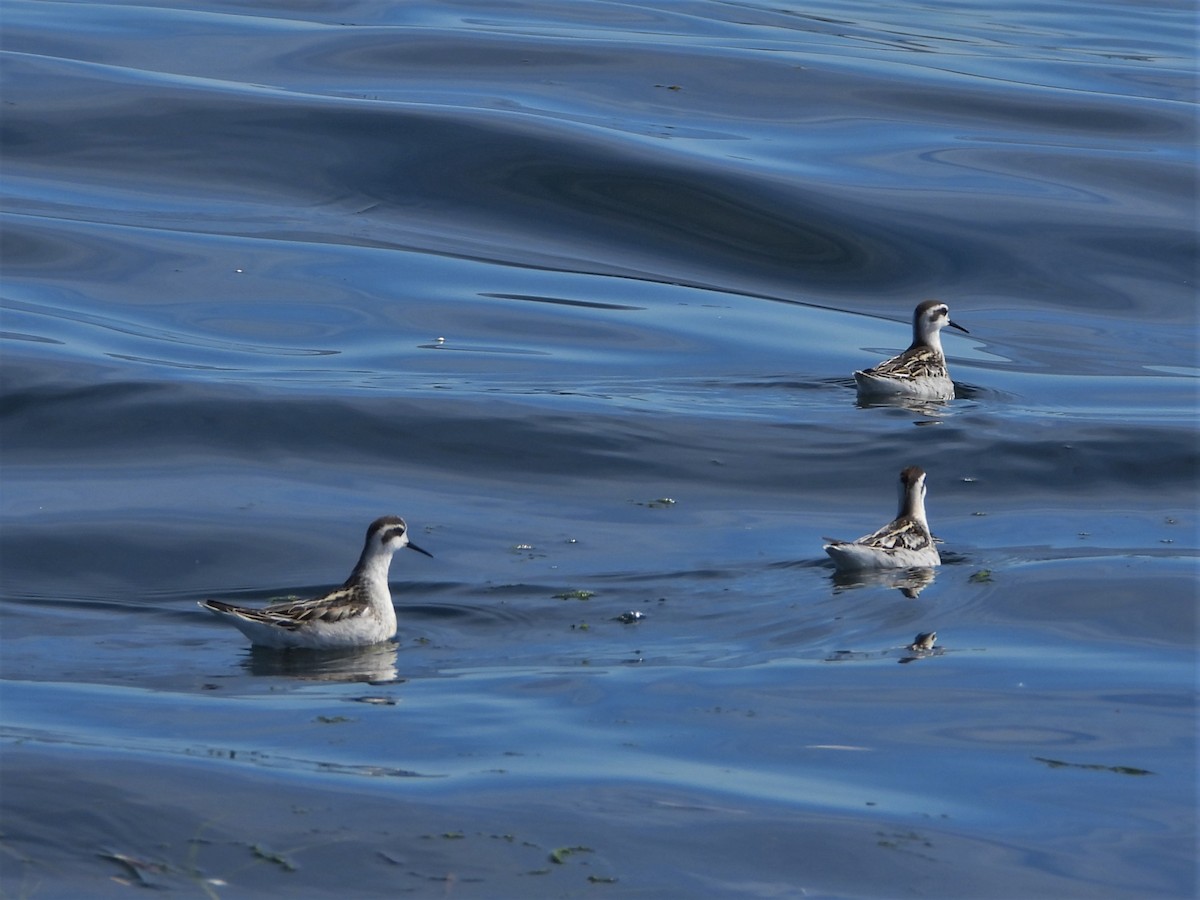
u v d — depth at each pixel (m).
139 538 16.56
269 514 17.34
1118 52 41.94
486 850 10.11
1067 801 11.09
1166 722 12.39
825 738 11.98
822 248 28.36
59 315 23.14
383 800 10.72
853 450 19.84
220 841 10.11
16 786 10.70
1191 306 26.78
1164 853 10.38
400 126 31.55
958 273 27.67
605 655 13.66
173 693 12.72
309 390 20.67
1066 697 12.84
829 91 35.69
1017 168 31.70
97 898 9.42
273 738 11.75
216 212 28.14
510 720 12.19
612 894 9.63
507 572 15.81
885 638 14.13
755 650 13.84
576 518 17.52
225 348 22.42
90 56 34.88
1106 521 17.78
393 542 14.16
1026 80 37.69
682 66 36.78
